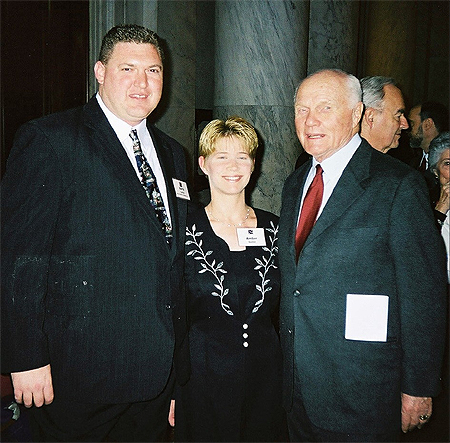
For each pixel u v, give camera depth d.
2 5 2.85
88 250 1.84
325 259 1.87
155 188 2.05
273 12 4.42
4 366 1.77
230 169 2.14
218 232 2.17
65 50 3.37
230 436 2.06
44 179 1.77
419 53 7.40
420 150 3.96
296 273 1.95
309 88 1.93
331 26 5.72
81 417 1.96
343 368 1.87
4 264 1.74
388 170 1.85
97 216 1.85
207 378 2.06
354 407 1.87
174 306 2.01
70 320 1.85
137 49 1.94
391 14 6.39
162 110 4.10
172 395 2.29
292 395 2.05
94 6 3.55
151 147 2.16
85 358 1.87
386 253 1.82
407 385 1.80
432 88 7.45
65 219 1.83
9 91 2.93
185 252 2.11
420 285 1.75
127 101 1.94
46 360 1.80
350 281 1.84
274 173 4.52
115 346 1.89
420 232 1.76
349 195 1.86
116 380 1.91
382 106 2.51
